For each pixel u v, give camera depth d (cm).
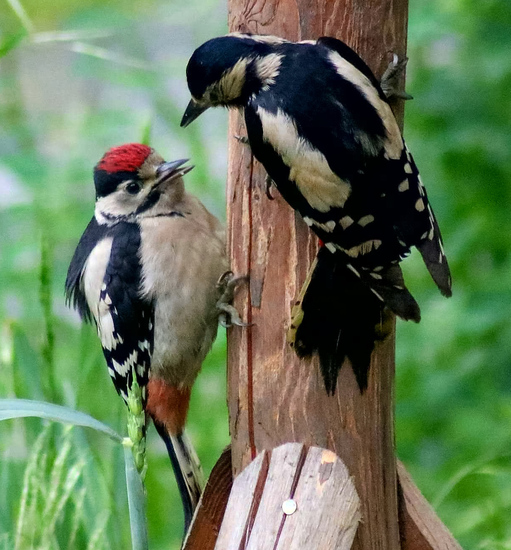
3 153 1260
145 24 1366
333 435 726
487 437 1006
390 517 745
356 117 678
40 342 877
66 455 746
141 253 855
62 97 1541
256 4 745
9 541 784
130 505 636
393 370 757
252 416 750
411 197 688
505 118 1098
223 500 769
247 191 751
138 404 632
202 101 748
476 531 951
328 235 687
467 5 1098
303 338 725
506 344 1045
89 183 1182
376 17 732
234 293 764
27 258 1113
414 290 1084
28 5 1447
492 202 1098
